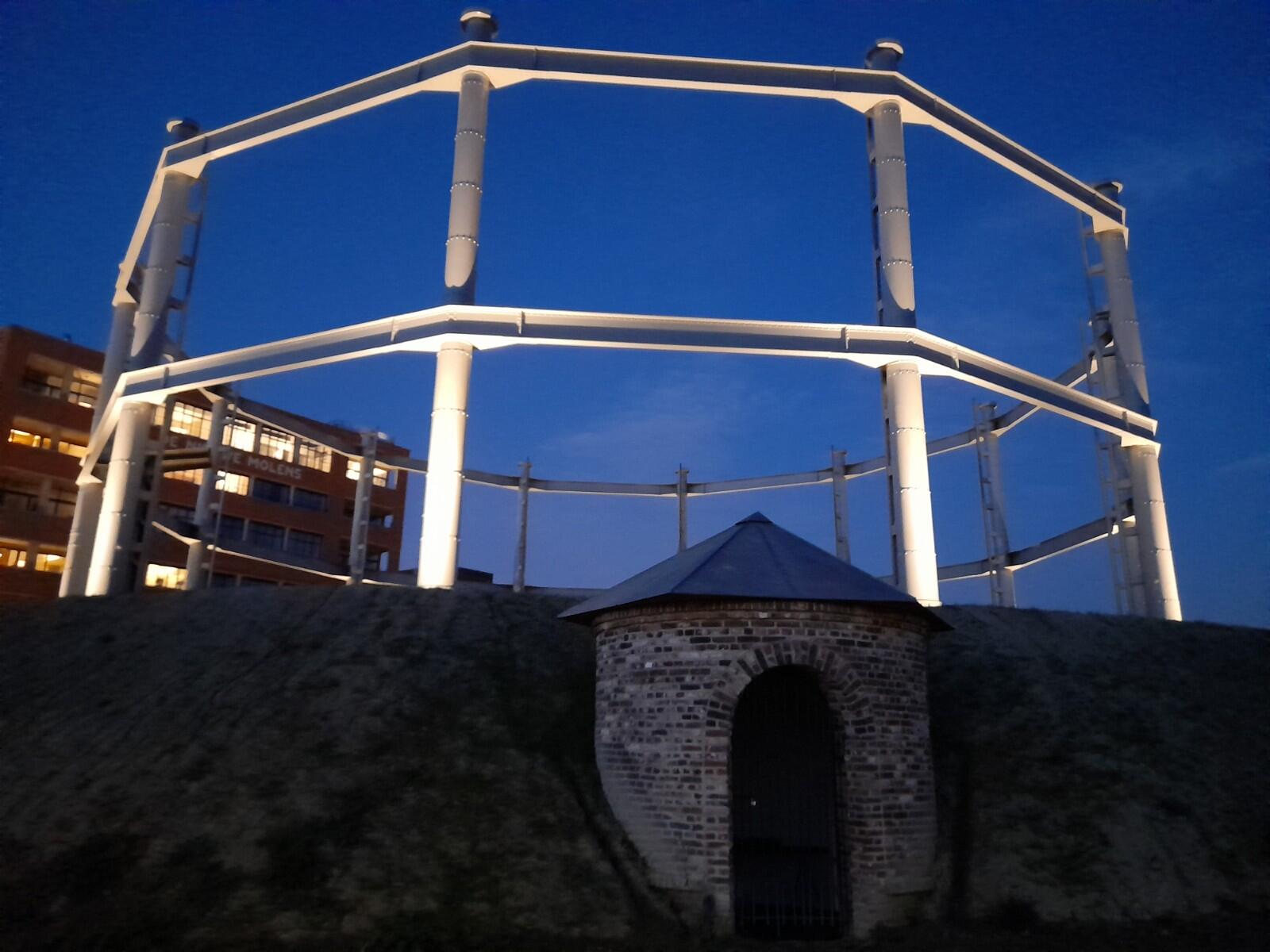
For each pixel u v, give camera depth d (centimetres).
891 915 1197
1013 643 1967
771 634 1270
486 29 2717
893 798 1251
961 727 1634
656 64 2695
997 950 1102
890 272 2658
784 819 1590
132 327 3469
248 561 5625
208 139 2948
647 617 1342
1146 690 1817
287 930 1034
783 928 1205
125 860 1164
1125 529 3300
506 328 2414
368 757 1409
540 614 2014
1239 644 2111
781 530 1517
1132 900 1228
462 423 2381
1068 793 1448
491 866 1193
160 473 2734
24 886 1113
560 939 1079
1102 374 3422
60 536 4822
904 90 2794
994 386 2738
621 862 1242
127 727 1522
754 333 2523
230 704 1567
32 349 4853
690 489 4616
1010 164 3112
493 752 1449
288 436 6062
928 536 2453
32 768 1416
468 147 2588
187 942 1000
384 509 6519
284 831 1219
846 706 1266
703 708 1256
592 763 1446
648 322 2498
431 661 1739
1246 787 1504
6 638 1952
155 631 1920
